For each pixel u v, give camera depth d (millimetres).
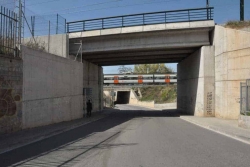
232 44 23406
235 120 22484
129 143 11492
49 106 19141
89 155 8961
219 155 8977
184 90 38812
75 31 31062
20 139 11711
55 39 29531
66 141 12109
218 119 23719
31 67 16406
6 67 13898
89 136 13820
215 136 13805
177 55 35875
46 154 9125
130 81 77125
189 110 34625
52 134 14625
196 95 30359
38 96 17359
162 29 27969
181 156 8805
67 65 23141
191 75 33531
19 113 14984
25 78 15680
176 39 28828
